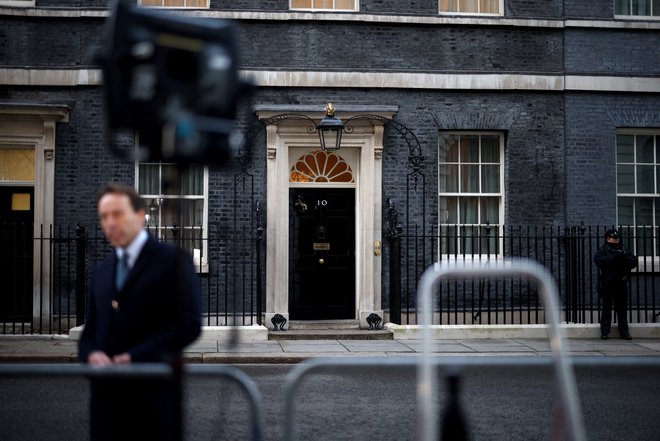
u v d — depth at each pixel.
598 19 14.58
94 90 13.78
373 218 13.92
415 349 11.70
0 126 13.46
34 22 13.77
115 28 3.05
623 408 7.87
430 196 14.20
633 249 14.81
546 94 14.52
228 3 14.03
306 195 14.20
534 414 7.53
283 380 9.32
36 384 8.85
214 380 9.35
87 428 6.80
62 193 13.68
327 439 6.49
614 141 14.60
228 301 13.86
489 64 14.42
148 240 4.08
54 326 13.52
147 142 3.11
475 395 8.46
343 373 9.87
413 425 6.99
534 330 13.04
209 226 13.81
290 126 13.87
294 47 14.10
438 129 14.33
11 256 13.66
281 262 13.83
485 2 14.76
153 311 3.98
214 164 3.18
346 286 14.23
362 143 14.01
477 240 14.53
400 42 14.27
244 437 6.52
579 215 14.46
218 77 3.10
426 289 4.07
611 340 13.01
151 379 3.80
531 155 14.45
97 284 4.11
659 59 14.70
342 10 14.34
